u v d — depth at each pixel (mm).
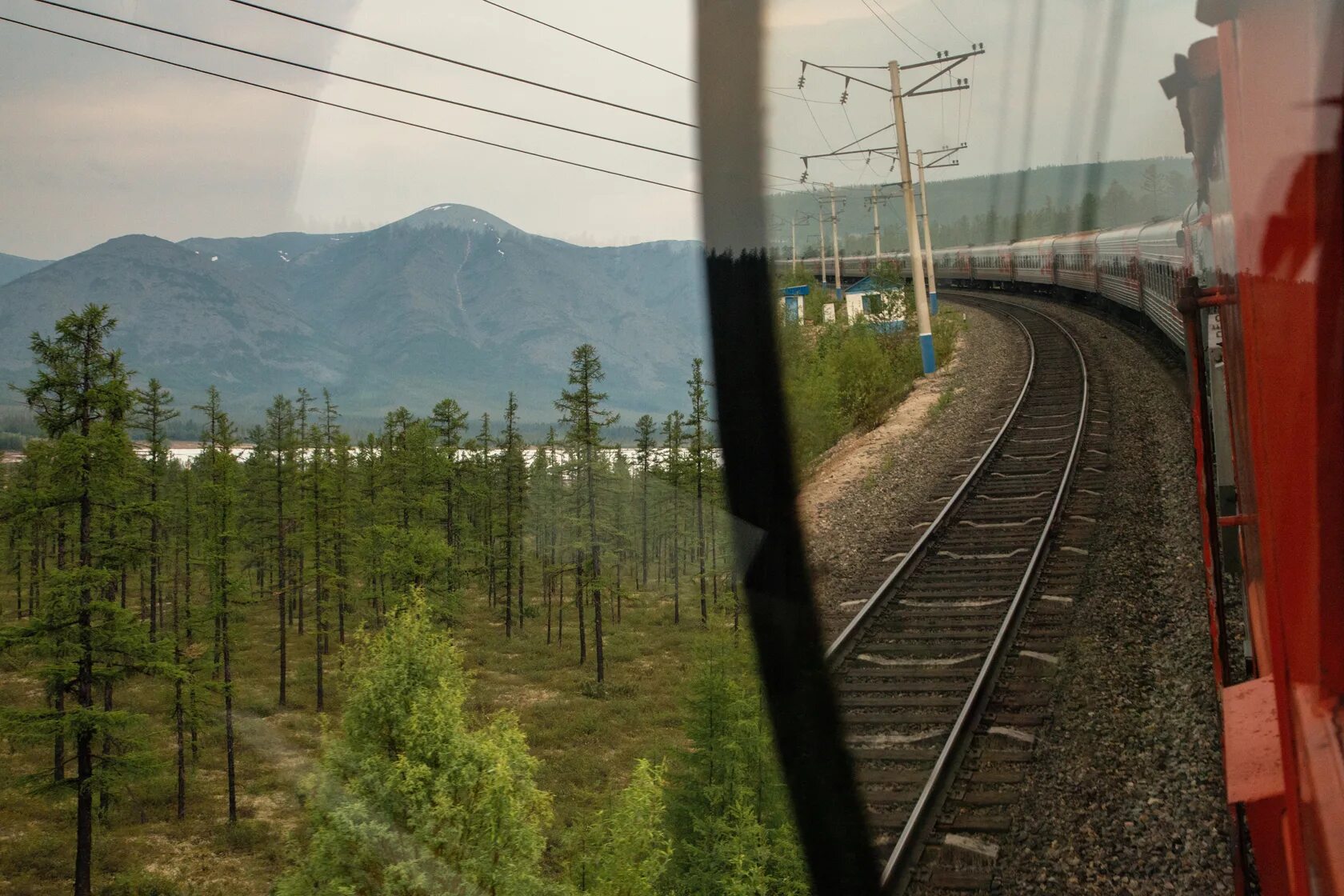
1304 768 1749
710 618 9609
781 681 6371
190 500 12586
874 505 14523
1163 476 12719
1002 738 6805
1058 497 12391
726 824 7887
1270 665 2232
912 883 5465
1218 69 2092
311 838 6027
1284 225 1650
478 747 6363
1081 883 5234
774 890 7496
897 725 7086
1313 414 1590
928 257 29984
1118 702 7039
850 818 6047
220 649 11062
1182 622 8227
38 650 13359
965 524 12703
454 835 6105
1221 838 5266
